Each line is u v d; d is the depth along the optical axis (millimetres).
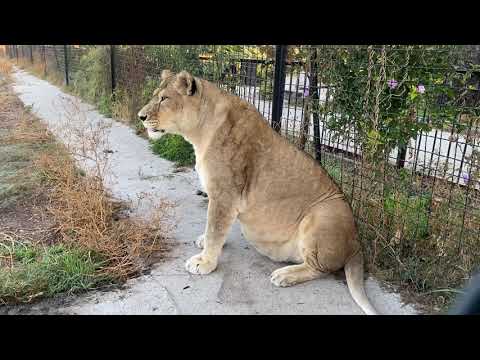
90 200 4516
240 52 6945
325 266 3652
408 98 4121
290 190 3771
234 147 3693
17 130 8602
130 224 4523
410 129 4168
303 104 5035
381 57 4094
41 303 3398
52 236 4438
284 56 5418
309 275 3730
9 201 5242
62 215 4562
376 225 4230
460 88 3875
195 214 5145
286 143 3869
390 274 3877
